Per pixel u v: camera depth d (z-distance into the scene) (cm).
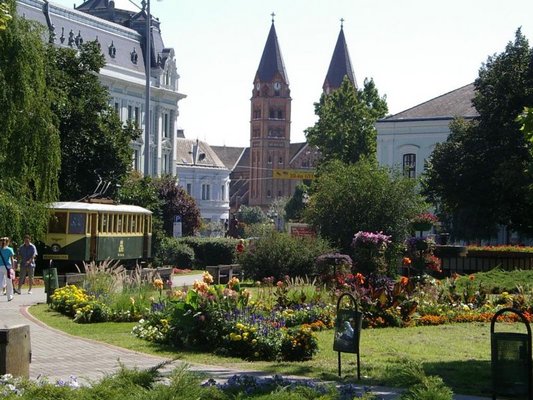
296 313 2384
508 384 1213
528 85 6378
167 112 12175
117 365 1680
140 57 11594
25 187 3669
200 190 15388
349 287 2598
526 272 3712
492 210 6481
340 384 1441
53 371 1602
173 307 2053
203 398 1047
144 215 5144
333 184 4684
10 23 3397
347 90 10644
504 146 6397
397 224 4600
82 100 5494
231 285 2134
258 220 17350
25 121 3491
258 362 1823
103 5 11919
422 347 2052
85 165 5569
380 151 9656
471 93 9675
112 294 2681
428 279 2956
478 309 2783
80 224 4362
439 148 6688
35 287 3891
